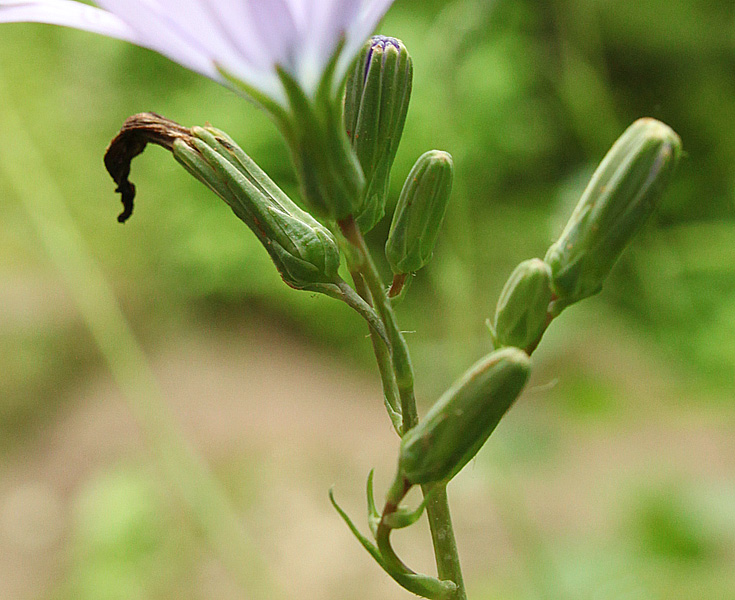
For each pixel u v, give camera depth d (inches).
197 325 33.4
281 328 33.8
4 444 29.5
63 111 28.3
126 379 15.5
